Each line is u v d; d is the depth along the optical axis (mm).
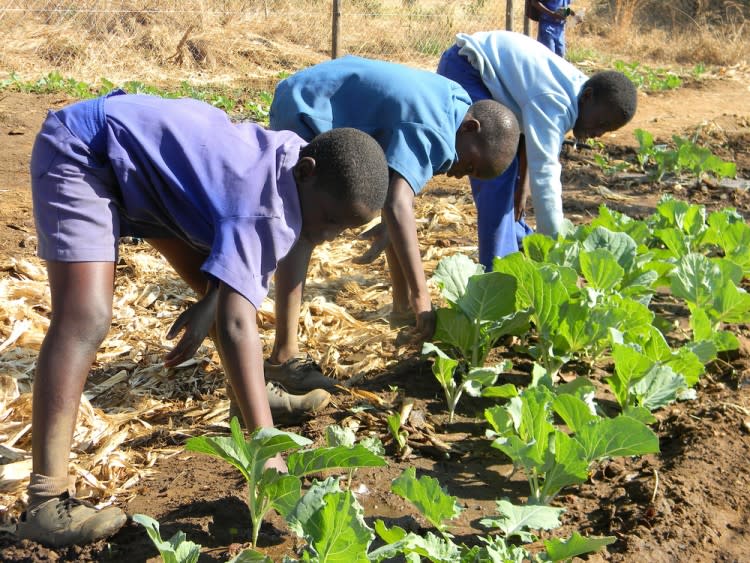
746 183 7586
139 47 12883
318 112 3502
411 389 3670
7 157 7508
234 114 9922
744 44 16219
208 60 12906
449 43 15531
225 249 2488
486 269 4602
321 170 2629
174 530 2637
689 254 4062
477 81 4496
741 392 3615
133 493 2910
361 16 15469
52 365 2496
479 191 4586
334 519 2125
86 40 12758
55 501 2525
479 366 3619
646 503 2795
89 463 3072
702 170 7461
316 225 2740
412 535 2309
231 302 2486
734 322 4035
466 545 2596
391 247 4074
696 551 2580
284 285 3504
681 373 3445
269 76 12680
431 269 5164
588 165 8039
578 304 3480
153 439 3309
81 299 2521
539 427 2709
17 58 12023
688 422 3324
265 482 2430
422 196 6988
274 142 2693
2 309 4191
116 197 2666
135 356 4000
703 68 14336
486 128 3641
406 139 3391
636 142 8977
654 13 18641
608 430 2605
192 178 2576
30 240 5426
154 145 2615
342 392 3609
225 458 2453
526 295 3568
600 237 4199
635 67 13867
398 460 3107
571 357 3648
